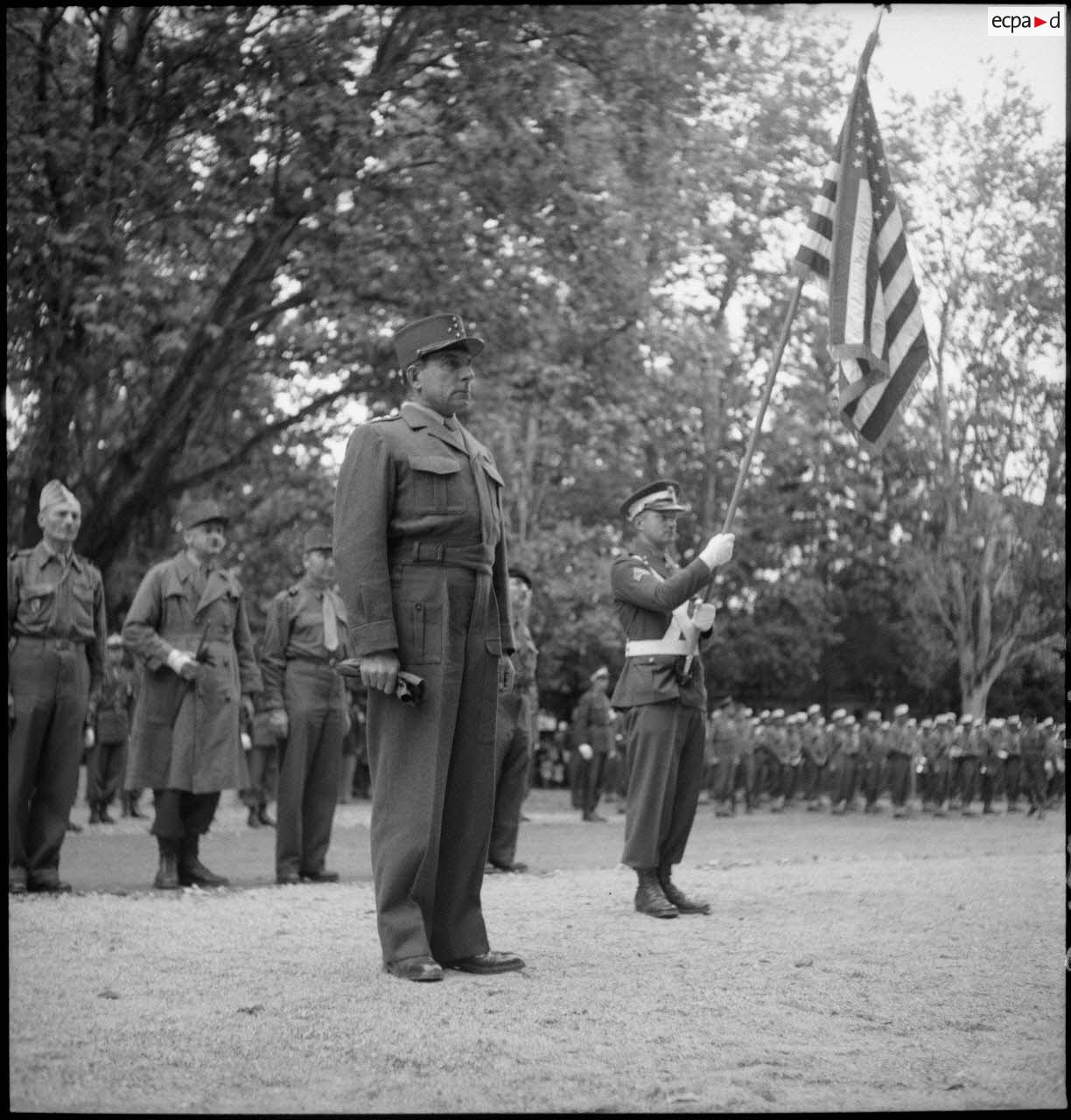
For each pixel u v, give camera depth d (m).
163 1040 5.09
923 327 8.07
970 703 42.34
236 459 23.56
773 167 26.89
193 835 10.59
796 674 46.69
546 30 22.31
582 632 34.28
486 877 11.26
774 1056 5.00
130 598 29.83
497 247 21.70
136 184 20.03
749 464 8.55
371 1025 5.33
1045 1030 5.44
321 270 20.55
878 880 10.52
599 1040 5.18
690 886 10.09
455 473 6.52
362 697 24.23
